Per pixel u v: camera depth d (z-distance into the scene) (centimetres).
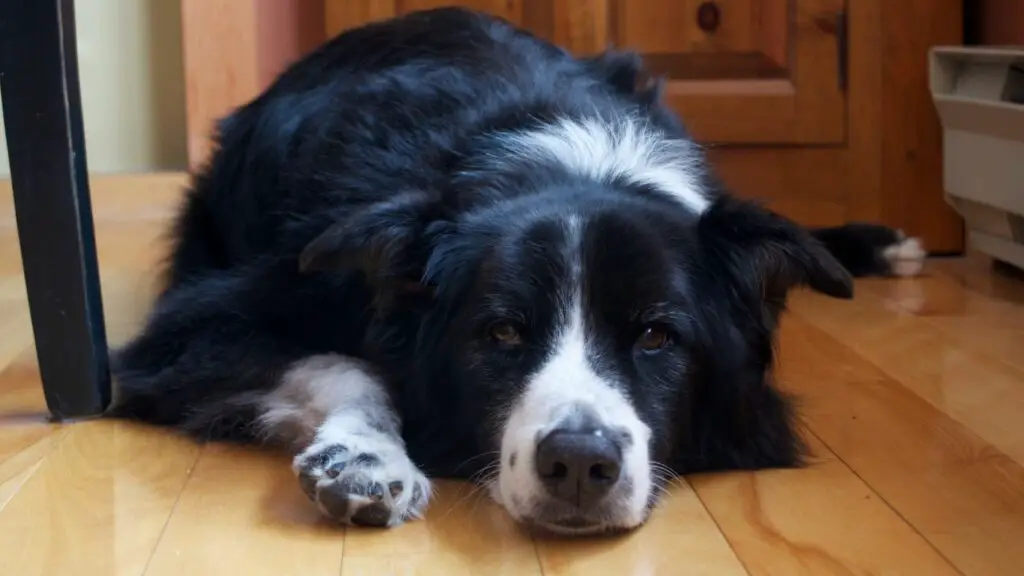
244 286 228
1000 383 241
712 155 304
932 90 351
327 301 218
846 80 367
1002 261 355
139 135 391
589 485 164
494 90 234
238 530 170
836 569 157
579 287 180
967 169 340
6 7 193
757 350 203
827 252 195
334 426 186
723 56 370
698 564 159
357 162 226
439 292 192
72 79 201
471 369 185
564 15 370
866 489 187
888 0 362
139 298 303
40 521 172
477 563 160
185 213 283
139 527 170
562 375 175
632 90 254
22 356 260
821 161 373
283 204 236
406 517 175
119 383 223
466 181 204
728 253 195
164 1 384
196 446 207
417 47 256
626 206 193
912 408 227
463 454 193
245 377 214
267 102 268
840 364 257
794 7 363
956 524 172
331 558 161
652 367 185
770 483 193
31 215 205
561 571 157
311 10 375
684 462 198
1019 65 320
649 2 368
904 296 325
